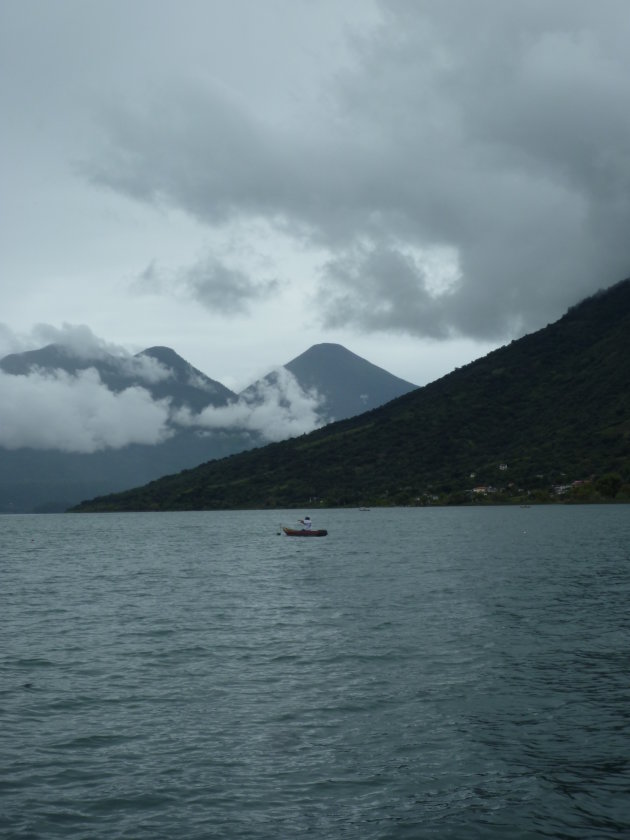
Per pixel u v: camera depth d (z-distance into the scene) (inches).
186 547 4997.5
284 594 2395.4
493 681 1243.2
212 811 792.9
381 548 4308.6
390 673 1310.3
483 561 3324.3
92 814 788.0
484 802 805.2
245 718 1083.3
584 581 2529.5
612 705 1106.7
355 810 792.3
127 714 1110.4
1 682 1296.8
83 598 2423.7
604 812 779.4
